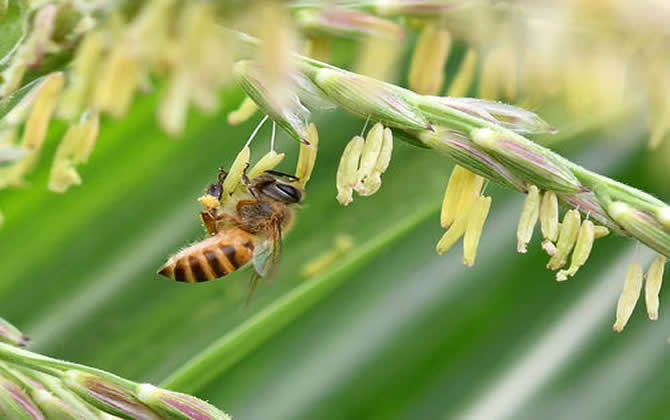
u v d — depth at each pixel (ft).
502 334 0.81
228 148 0.84
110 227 0.82
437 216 0.83
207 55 0.49
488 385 0.80
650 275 0.60
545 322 0.81
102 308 0.81
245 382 0.80
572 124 0.74
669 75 0.49
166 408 0.60
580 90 0.50
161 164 0.83
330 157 0.85
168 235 0.82
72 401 0.61
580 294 0.82
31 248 0.81
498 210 0.84
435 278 0.82
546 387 0.80
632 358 0.81
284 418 0.79
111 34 0.51
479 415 0.79
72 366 0.61
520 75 0.51
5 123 0.56
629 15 0.48
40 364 0.61
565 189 0.58
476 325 0.81
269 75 0.49
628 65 0.50
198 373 0.74
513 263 0.83
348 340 0.81
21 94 0.57
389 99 0.58
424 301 0.82
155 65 0.49
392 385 0.80
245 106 0.61
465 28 0.52
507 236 0.83
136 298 0.81
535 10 0.49
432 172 0.84
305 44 0.58
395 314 0.82
